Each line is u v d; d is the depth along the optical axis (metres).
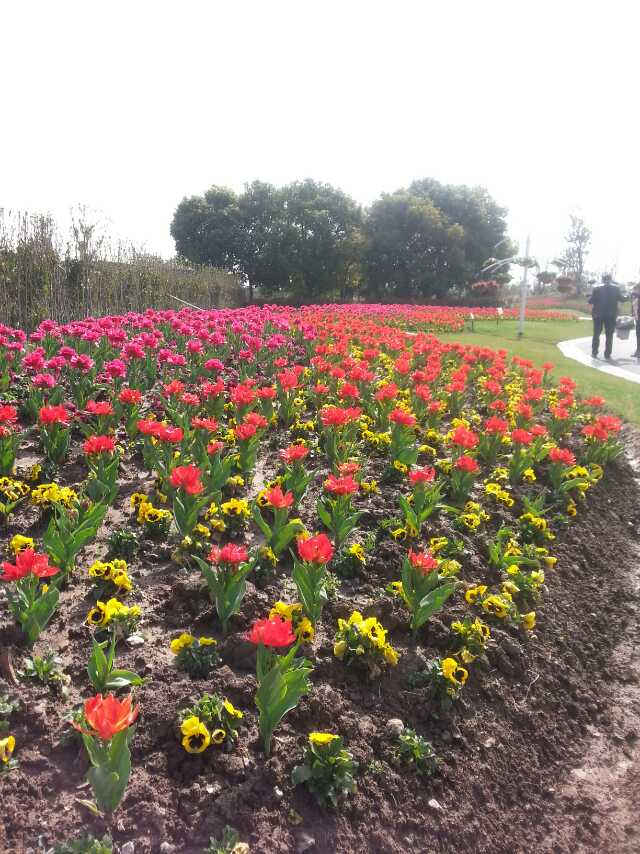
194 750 2.96
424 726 3.65
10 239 12.88
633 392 13.66
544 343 26.06
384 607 4.34
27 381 8.72
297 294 62.75
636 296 20.91
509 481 7.41
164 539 5.07
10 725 3.03
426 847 2.97
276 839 2.72
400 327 27.97
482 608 4.70
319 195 61.06
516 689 4.19
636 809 3.50
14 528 4.92
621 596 5.70
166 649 3.80
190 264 26.42
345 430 7.13
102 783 2.46
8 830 2.53
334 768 3.04
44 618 3.58
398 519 5.71
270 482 5.84
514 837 3.21
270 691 3.03
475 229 69.56
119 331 9.55
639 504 7.98
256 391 7.88
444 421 9.92
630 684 4.60
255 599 4.30
